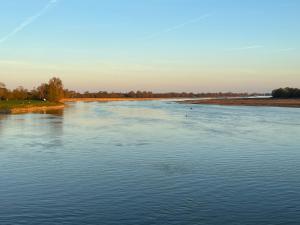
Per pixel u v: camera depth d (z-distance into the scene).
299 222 17.23
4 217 17.81
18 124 59.59
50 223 17.08
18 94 142.88
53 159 30.75
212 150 35.09
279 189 22.28
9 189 22.25
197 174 25.75
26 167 27.84
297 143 39.50
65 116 79.88
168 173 26.05
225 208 19.00
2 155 32.41
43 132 48.91
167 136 45.19
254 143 39.44
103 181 23.98
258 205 19.44
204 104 158.12
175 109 113.81
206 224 16.94
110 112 97.38
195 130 51.75
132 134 47.19
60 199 20.42
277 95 199.88
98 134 47.06
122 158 31.25
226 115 83.19
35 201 20.11
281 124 60.47
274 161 30.12
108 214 18.16
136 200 20.20
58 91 150.62
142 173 26.03
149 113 92.44
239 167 27.94
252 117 76.50
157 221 17.27
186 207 19.12
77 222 17.19
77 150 35.03
